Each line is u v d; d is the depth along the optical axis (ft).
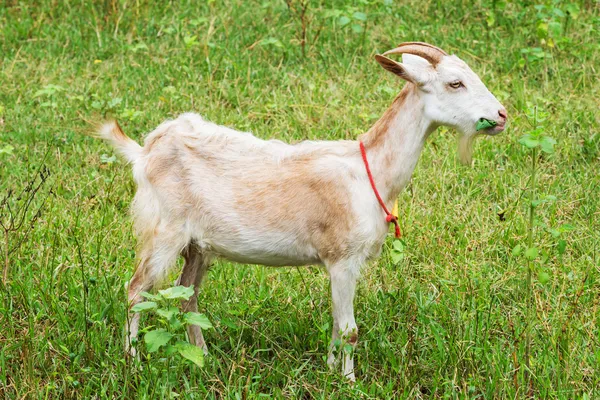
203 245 16.56
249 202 16.12
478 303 18.54
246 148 16.51
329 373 16.01
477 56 29.71
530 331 16.57
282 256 16.43
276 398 15.57
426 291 19.15
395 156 16.14
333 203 15.89
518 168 23.76
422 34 30.45
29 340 16.24
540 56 27.99
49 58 29.25
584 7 32.63
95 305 17.74
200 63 29.01
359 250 16.05
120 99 25.54
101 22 31.32
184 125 16.63
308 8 32.17
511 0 32.58
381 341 17.30
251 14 31.91
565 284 19.01
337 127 25.05
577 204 22.13
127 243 20.53
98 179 22.86
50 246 19.86
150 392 15.64
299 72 28.60
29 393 15.37
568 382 16.08
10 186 22.53
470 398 15.88
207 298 18.78
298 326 17.76
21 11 32.07
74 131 25.26
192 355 13.82
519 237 20.57
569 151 24.34
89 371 15.79
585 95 27.09
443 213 21.56
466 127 16.11
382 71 28.66
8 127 25.66
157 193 16.43
